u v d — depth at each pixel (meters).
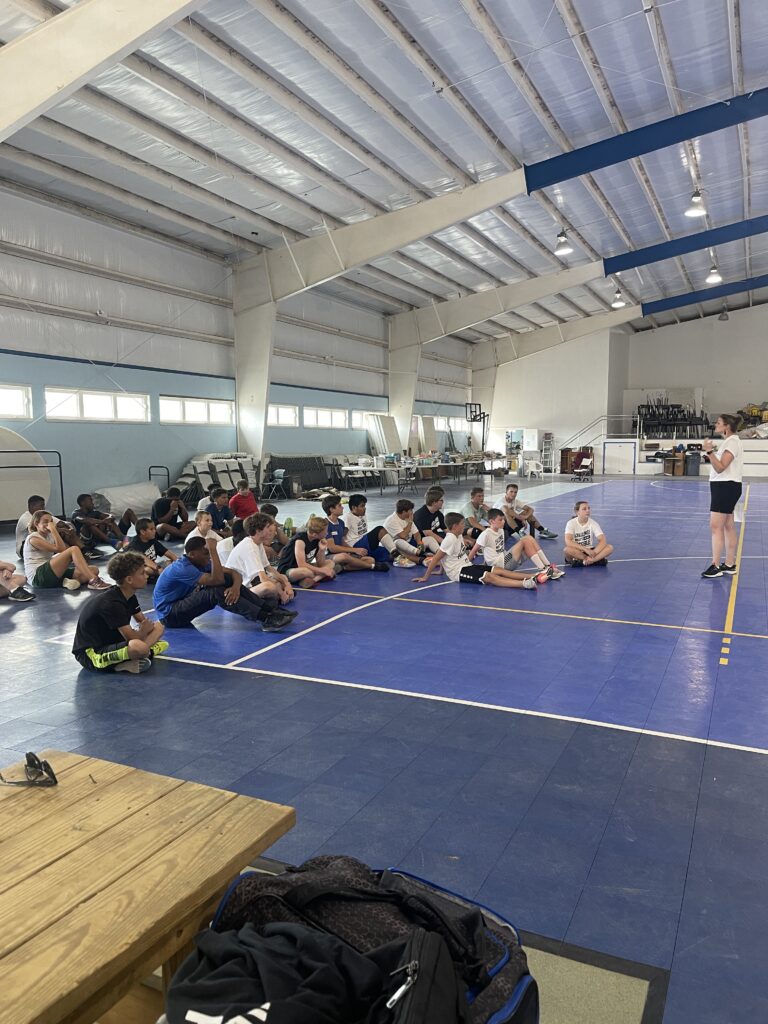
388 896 1.49
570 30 9.38
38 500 8.99
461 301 23.27
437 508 9.21
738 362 30.53
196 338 17.05
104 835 1.57
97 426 14.81
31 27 8.16
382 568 8.62
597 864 2.57
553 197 15.69
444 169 13.12
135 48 7.10
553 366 30.97
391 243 15.24
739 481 7.79
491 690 4.41
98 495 14.36
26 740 3.70
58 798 1.72
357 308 23.20
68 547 8.03
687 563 8.88
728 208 17.78
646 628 5.88
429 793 3.10
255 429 18.27
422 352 27.33
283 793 3.11
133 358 15.51
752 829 2.80
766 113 11.74
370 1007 1.21
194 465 16.77
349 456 22.62
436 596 7.20
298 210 14.55
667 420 29.25
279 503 17.58
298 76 9.91
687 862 2.58
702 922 2.25
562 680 4.61
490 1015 1.29
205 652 5.26
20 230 13.04
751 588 7.39
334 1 8.32
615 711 4.06
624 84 11.20
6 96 7.22
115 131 10.87
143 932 1.27
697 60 10.68
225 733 3.76
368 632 5.81
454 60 9.89
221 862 1.48
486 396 31.55
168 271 16.12
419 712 4.05
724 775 3.26
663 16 9.45
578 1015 1.85
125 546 8.80
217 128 11.03
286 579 6.88
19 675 4.78
